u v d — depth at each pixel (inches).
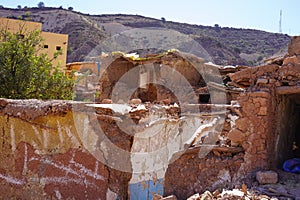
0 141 204.2
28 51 373.4
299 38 446.3
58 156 186.9
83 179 182.5
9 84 347.9
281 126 285.6
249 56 1702.8
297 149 364.8
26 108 194.5
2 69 350.6
